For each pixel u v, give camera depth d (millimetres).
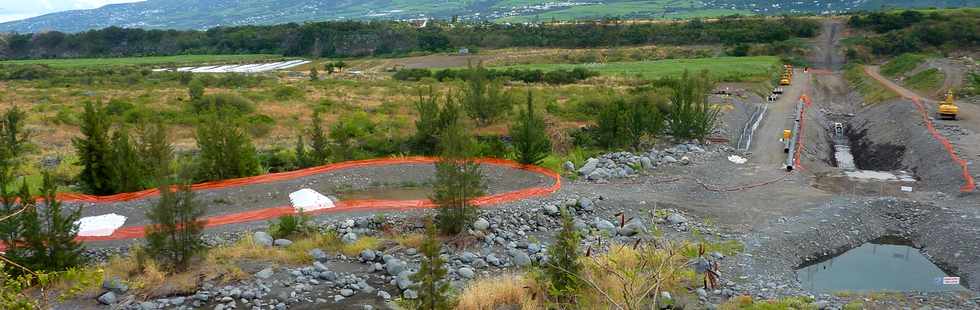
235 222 19266
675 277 14406
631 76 72812
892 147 36656
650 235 18219
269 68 105875
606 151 31672
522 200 21703
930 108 43094
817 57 97438
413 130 38375
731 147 33469
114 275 14305
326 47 130250
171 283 13930
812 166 30484
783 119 44250
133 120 41094
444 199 18188
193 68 106250
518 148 27516
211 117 31750
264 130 37969
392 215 19672
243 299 13633
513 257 17156
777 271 17469
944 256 19047
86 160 22938
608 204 22109
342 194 23250
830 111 54219
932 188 26047
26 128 37500
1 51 132875
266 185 23312
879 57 95062
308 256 16281
